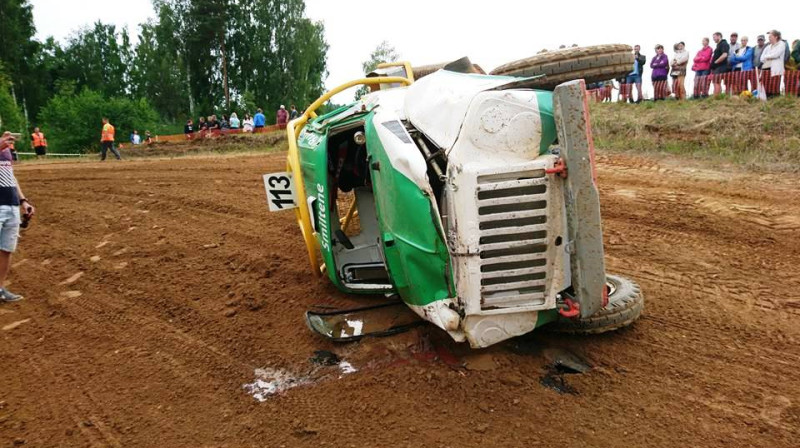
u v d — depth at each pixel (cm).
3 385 440
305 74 6241
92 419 390
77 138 4525
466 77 397
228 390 415
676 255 627
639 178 966
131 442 361
